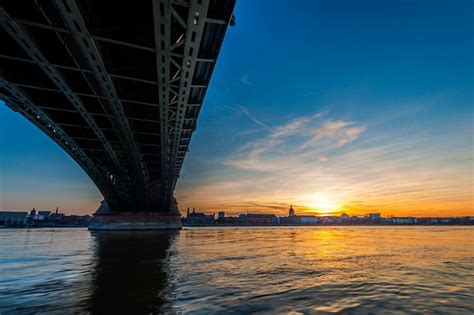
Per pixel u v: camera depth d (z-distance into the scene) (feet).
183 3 47.60
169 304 34.91
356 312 33.60
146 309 32.91
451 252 109.50
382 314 33.17
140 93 89.56
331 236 252.01
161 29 53.78
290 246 131.03
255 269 62.64
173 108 94.07
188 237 184.96
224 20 56.54
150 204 269.64
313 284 48.24
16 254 86.43
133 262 69.15
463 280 54.24
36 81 82.28
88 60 64.34
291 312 32.91
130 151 142.31
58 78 74.02
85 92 86.63
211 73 77.51
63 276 51.34
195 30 54.19
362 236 257.34
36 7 51.75
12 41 64.23
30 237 194.39
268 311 33.04
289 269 63.72
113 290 41.39
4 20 51.57
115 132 123.34
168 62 65.05
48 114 105.40
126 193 244.83
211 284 46.21
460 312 34.45
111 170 194.18
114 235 194.90
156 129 121.29
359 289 45.24
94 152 161.27
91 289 41.91
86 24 53.62
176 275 53.06
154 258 76.54
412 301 38.83
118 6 55.52
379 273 60.80
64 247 109.50
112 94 80.94
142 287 43.27
